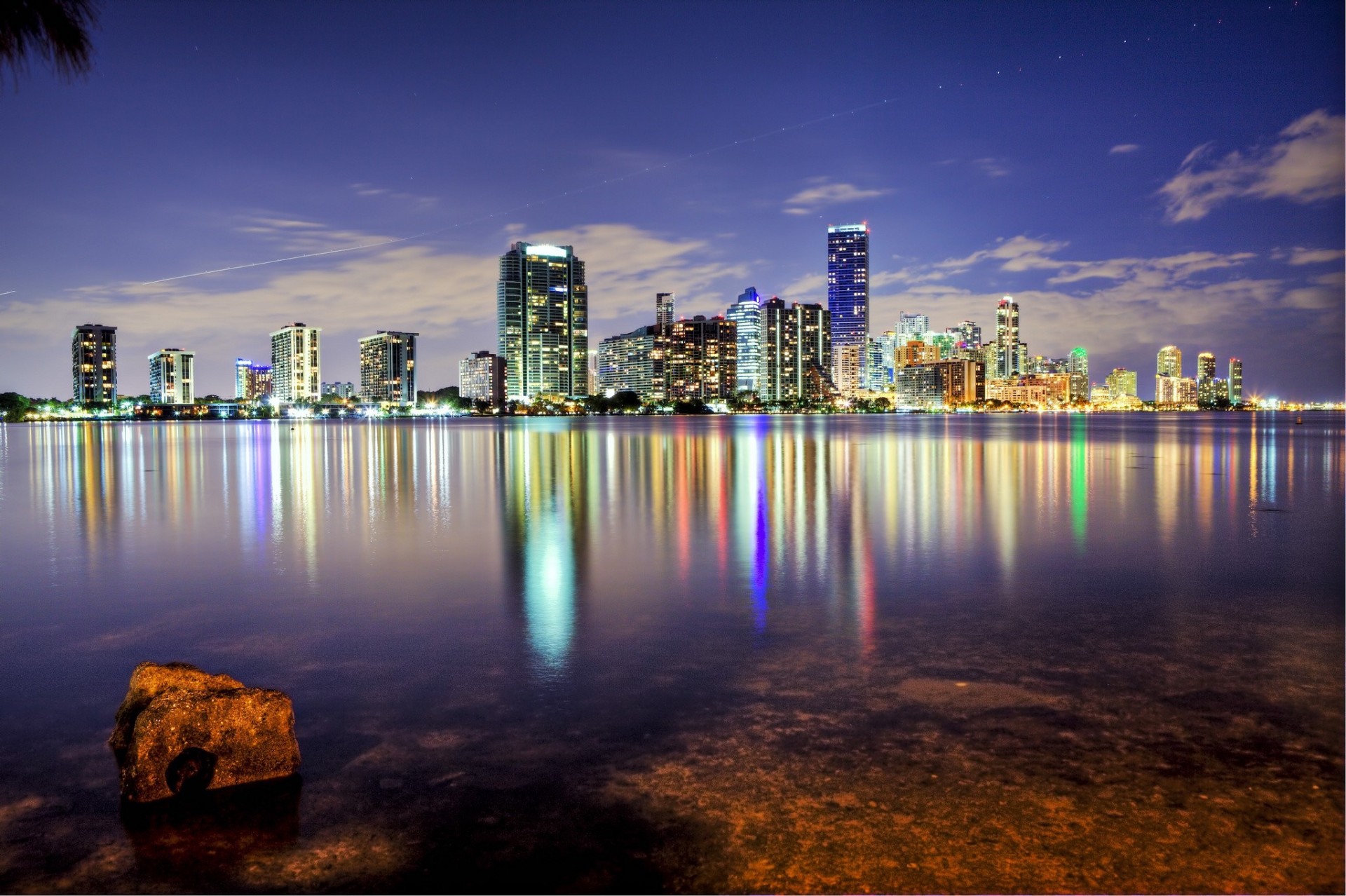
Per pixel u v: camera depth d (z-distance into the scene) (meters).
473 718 5.79
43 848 4.18
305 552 13.26
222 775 4.80
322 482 28.45
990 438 73.69
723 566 11.70
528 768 4.98
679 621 8.51
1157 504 19.80
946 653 7.29
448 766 5.03
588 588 10.28
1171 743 5.25
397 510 19.28
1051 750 5.16
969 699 6.08
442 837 4.22
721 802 4.53
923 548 13.34
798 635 7.93
